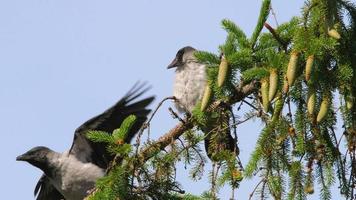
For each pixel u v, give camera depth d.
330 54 9.63
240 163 9.54
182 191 10.50
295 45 9.13
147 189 10.45
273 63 9.22
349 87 9.48
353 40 9.86
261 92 9.52
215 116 10.48
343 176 9.47
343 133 9.57
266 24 10.26
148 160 10.41
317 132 9.36
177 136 11.07
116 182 10.23
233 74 10.14
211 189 9.41
